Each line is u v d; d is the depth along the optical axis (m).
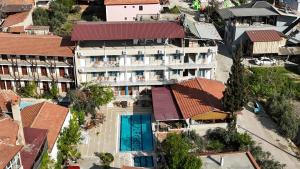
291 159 77.12
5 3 127.00
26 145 60.56
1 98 70.56
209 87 89.56
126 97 92.88
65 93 92.88
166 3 149.38
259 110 90.56
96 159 75.00
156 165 73.94
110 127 84.50
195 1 146.62
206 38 89.69
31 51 89.38
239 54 77.12
